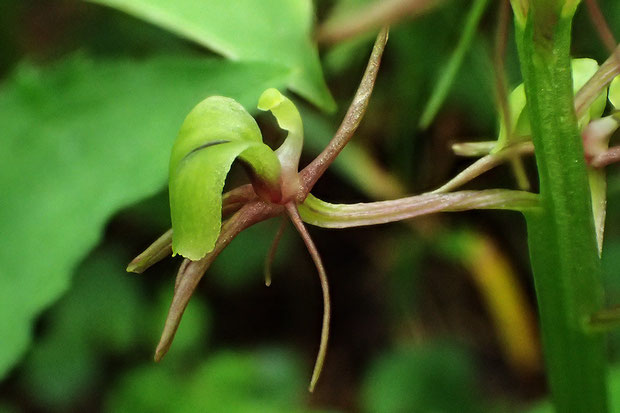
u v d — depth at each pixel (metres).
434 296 0.16
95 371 0.14
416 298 0.16
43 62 0.15
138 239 0.14
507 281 0.14
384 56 0.13
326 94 0.09
